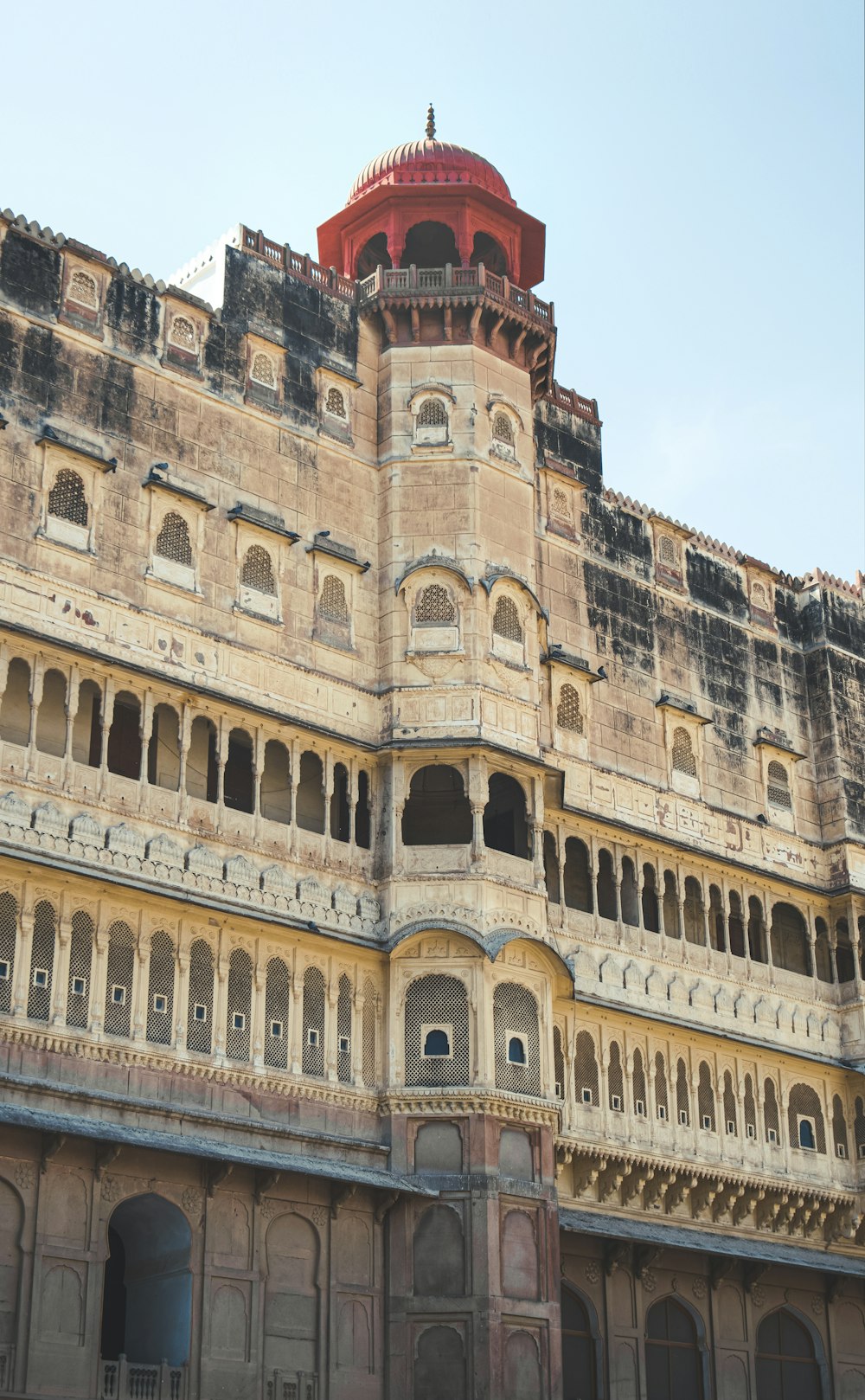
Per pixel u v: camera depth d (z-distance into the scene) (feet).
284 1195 132.16
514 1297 135.54
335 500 156.87
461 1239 135.64
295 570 151.64
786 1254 168.45
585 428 182.19
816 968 182.09
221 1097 131.44
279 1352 128.26
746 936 175.94
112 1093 125.29
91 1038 125.29
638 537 183.21
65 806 129.08
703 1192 163.02
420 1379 132.77
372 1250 136.05
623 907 166.71
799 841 187.01
